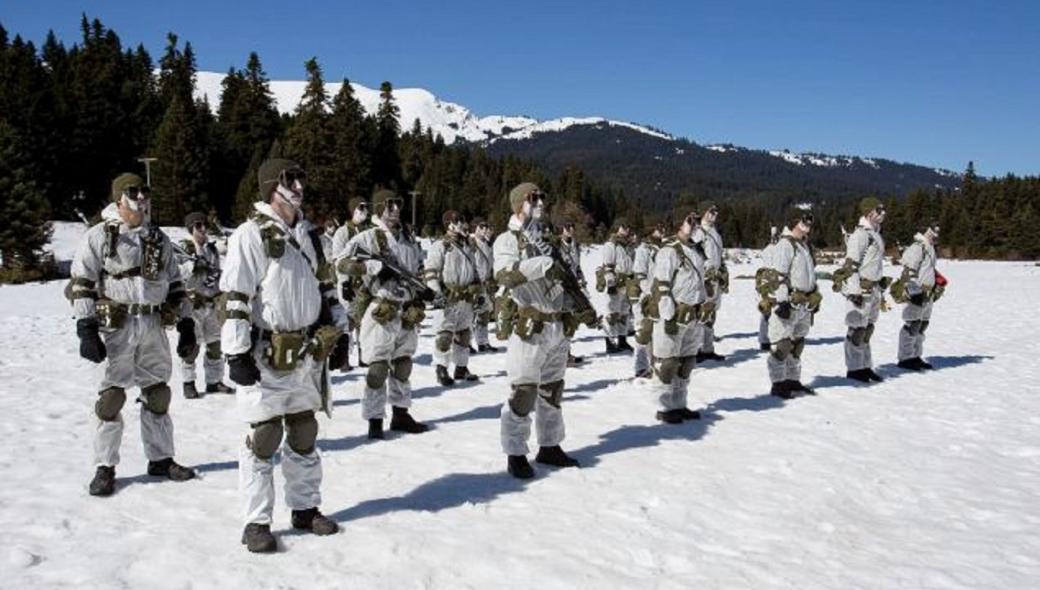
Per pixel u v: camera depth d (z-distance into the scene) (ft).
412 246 25.50
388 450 22.50
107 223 18.28
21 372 34.60
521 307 19.90
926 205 344.28
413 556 14.85
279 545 15.28
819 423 26.68
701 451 22.86
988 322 61.57
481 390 32.19
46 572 13.82
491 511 17.47
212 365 30.99
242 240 14.98
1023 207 288.71
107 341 18.16
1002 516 18.06
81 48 336.70
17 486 18.45
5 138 140.77
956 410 29.09
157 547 14.98
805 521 17.42
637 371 34.96
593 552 15.33
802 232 31.01
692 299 26.22
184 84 340.80
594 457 22.17
